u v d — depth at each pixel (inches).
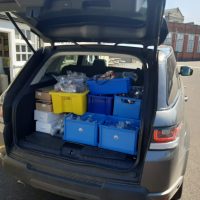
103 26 98.9
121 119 103.3
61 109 109.1
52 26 104.5
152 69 90.7
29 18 94.8
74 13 89.1
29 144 98.8
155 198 81.6
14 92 102.1
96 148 98.2
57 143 101.0
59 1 79.3
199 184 128.6
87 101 110.3
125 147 93.7
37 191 116.6
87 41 114.3
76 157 90.9
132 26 94.0
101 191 82.7
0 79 320.8
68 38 113.3
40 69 115.6
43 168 91.5
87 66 146.0
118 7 79.2
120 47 103.0
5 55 334.6
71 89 107.0
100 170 85.5
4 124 97.7
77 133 100.8
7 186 119.6
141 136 83.0
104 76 115.6
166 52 107.3
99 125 97.3
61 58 132.2
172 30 1310.3
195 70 800.9
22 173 94.0
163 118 80.5
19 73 107.9
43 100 110.7
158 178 80.8
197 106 303.9
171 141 80.9
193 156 160.1
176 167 84.7
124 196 81.5
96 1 77.4
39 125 111.4
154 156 79.9
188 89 435.8
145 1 78.3
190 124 226.5
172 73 105.7
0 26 292.7
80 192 85.6
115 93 107.3
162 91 84.9
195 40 1422.2
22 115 103.7
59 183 87.7
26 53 341.1
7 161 96.7
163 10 79.5
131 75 122.1
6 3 84.7
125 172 83.0
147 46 100.7
